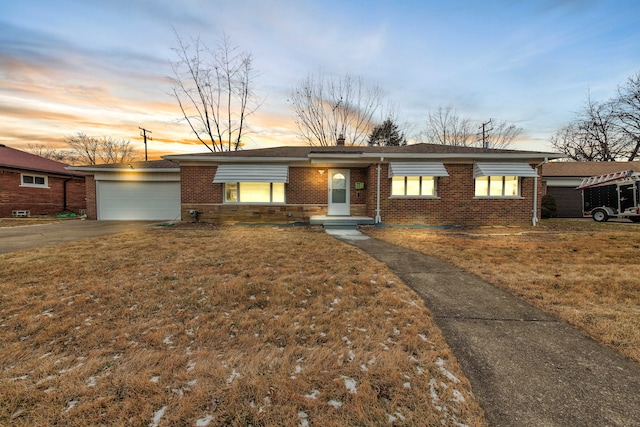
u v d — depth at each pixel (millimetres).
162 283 4375
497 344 2811
